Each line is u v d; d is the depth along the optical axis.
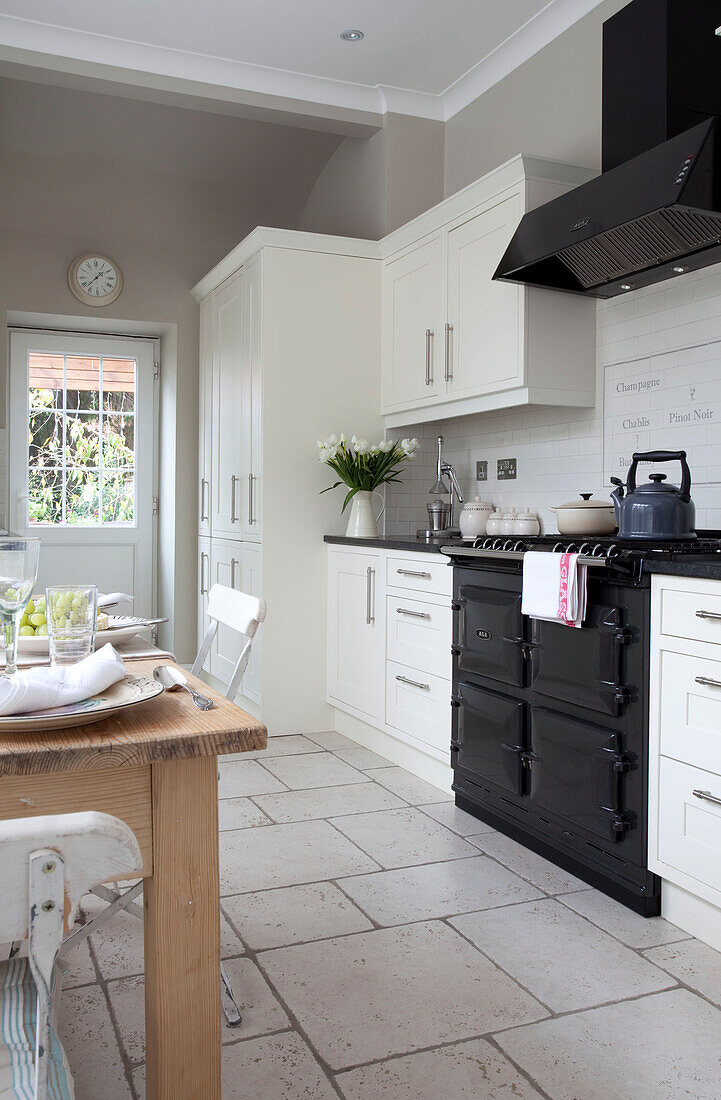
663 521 2.50
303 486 4.20
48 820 0.71
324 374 4.23
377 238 4.47
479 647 2.96
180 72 4.04
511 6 3.58
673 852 2.20
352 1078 1.62
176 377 5.34
